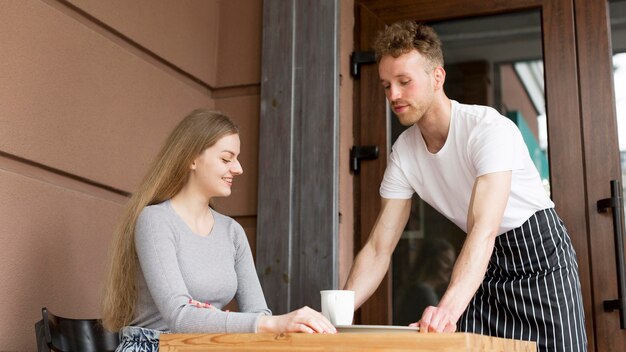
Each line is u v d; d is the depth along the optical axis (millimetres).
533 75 2613
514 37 2668
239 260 1949
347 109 2775
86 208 2162
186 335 1364
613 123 2447
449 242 2664
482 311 2033
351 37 2850
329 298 1480
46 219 2016
